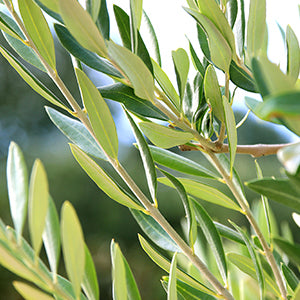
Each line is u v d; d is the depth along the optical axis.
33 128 8.53
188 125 0.70
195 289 0.72
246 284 0.75
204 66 0.72
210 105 0.69
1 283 6.50
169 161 0.75
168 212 6.71
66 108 0.66
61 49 8.07
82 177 7.39
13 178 0.57
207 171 0.74
